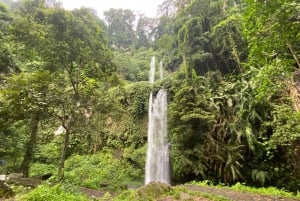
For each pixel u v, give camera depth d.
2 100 8.46
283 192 8.30
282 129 9.28
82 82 9.91
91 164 14.28
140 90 17.44
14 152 11.16
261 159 11.21
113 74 10.70
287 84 8.86
